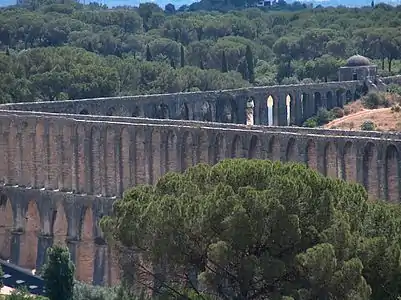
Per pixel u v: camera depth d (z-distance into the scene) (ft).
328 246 533.96
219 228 561.02
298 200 561.02
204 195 581.12
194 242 574.97
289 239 549.13
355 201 592.19
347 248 551.59
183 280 590.96
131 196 621.31
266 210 549.95
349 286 535.19
